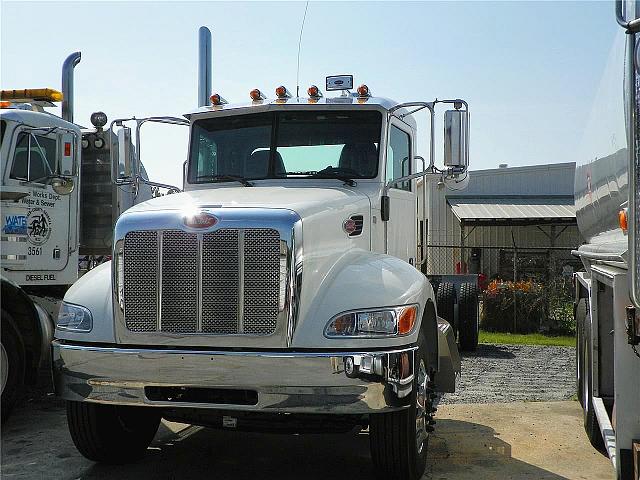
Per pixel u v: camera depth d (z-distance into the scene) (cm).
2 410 585
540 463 489
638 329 329
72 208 719
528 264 1919
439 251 2227
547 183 2289
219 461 496
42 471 471
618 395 360
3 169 628
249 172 560
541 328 1363
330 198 459
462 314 1067
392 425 416
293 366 384
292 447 533
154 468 479
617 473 358
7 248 632
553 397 720
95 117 760
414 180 627
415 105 510
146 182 570
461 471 471
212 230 397
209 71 858
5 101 714
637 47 270
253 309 393
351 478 458
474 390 760
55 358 422
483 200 2261
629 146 274
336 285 415
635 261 271
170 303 400
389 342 395
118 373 402
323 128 552
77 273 725
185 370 393
